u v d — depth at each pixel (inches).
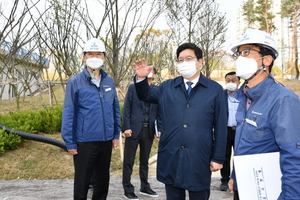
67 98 125.0
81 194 126.9
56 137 297.6
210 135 98.2
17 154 245.9
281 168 63.9
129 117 172.9
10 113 323.6
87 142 126.5
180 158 95.7
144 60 101.0
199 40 457.7
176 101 98.7
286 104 64.6
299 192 59.4
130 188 170.4
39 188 190.9
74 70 348.5
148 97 106.8
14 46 411.5
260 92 71.0
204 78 101.0
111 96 134.7
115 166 251.6
